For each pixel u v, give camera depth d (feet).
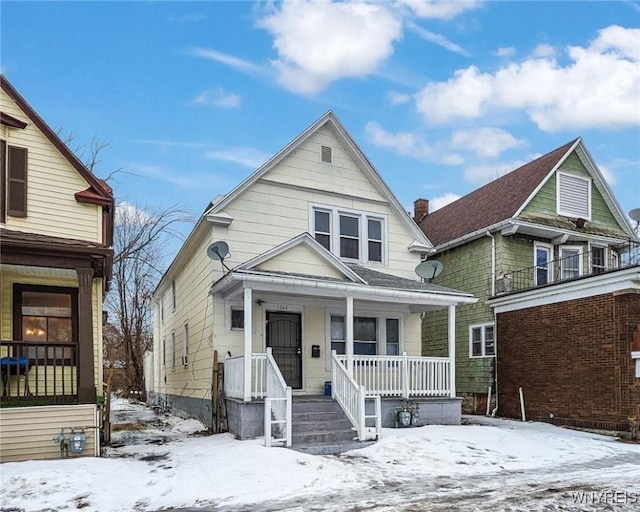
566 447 34.55
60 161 34.45
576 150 60.80
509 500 21.71
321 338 44.78
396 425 39.55
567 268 58.75
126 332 93.76
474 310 58.39
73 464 25.96
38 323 34.53
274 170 44.93
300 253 40.70
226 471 25.27
